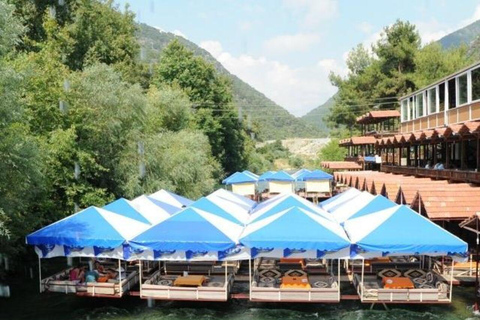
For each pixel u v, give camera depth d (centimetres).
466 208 1866
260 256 1628
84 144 2548
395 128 6050
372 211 1917
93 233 1664
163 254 1664
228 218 1891
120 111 2703
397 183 2584
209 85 6250
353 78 7106
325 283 1681
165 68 5978
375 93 6525
